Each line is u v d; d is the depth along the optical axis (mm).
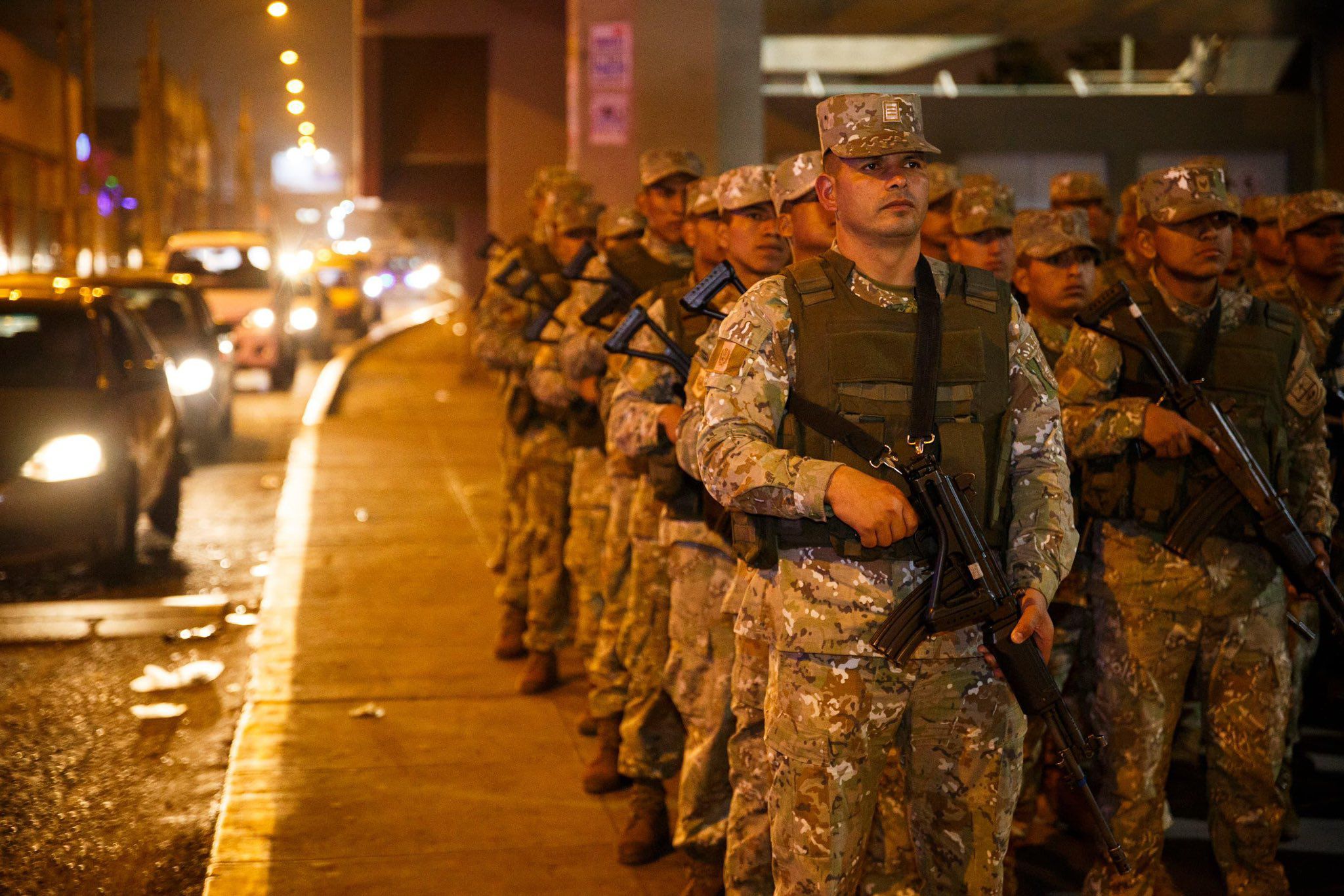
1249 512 3803
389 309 48031
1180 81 21750
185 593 8266
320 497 11055
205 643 7168
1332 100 19609
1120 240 6730
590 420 5586
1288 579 3932
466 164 26172
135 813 4969
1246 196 20562
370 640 7070
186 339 13523
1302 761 5500
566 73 21328
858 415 2910
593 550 5664
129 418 8641
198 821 4910
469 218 29328
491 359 6449
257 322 19094
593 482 5641
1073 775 2875
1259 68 21562
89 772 5359
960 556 2822
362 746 5551
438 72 24500
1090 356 3957
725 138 13461
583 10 13359
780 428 3000
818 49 21156
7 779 5273
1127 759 3871
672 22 13367
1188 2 18172
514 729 5793
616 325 4988
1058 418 3039
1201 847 4746
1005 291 3039
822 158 3031
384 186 25016
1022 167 20766
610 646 5121
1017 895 4332
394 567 8703
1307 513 3982
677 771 4551
